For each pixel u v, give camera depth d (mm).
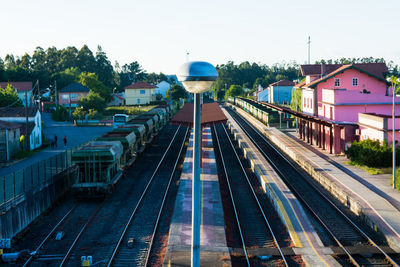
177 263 16172
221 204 24156
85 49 168750
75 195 26516
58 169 29281
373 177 30062
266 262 16797
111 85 160375
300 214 22203
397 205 23156
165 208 24531
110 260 17031
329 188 28469
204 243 18234
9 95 61562
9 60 175000
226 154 44969
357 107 41625
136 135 40844
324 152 41188
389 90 47594
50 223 22391
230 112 105750
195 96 11875
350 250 17547
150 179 32188
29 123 45906
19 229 20719
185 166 35500
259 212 23891
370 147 32875
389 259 16562
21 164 35938
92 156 25984
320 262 16234
